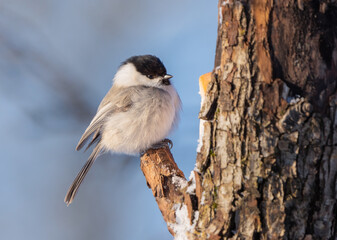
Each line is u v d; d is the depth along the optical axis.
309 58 3.79
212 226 4.07
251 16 3.93
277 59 3.85
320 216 3.77
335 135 3.77
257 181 3.86
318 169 3.78
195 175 4.46
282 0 3.81
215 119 4.23
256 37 3.91
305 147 3.78
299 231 3.76
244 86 3.97
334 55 3.79
